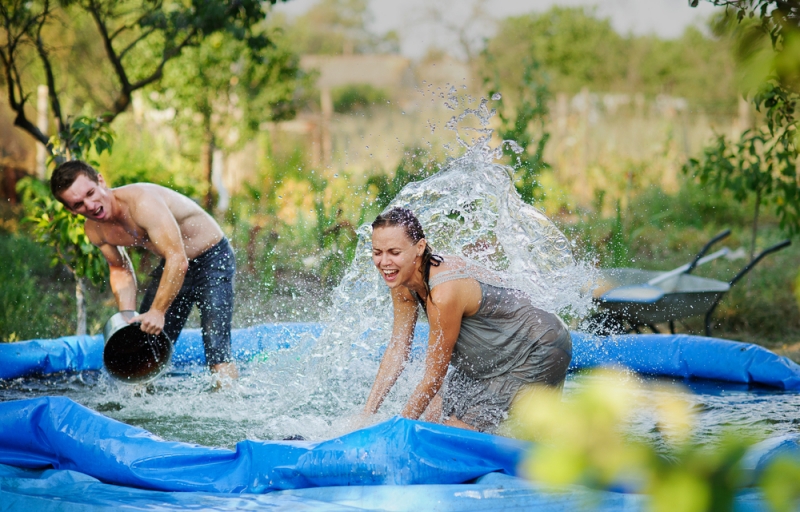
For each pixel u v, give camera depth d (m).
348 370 4.87
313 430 3.92
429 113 16.95
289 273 9.41
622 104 18.36
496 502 2.61
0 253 9.31
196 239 5.12
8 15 7.32
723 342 5.41
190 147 13.90
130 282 5.20
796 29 1.00
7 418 3.21
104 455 3.02
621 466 0.77
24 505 2.74
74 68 12.13
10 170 13.20
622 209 12.59
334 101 28.45
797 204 7.80
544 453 0.79
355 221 10.13
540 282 3.88
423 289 3.48
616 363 5.66
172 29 7.98
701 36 22.36
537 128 10.52
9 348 5.38
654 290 6.06
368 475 2.83
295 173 13.04
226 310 5.20
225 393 4.87
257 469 2.94
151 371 4.86
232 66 13.84
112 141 6.52
